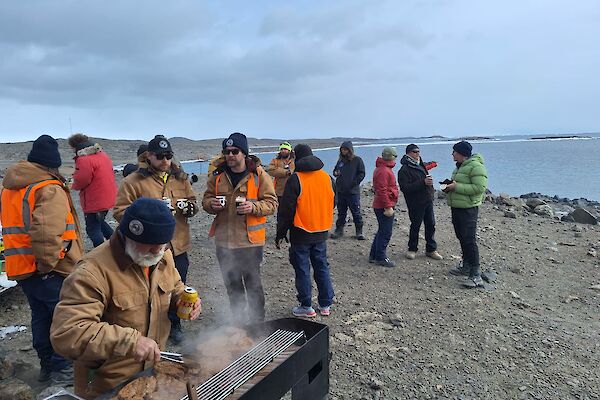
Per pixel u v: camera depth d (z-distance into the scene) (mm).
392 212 7258
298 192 5059
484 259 7859
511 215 11531
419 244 8781
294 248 5289
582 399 3863
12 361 4266
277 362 2465
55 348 2145
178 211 4402
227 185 4660
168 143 4270
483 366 4371
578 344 4840
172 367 2441
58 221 3510
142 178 4258
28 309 5680
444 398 3861
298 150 6246
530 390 3982
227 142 4520
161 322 2529
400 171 7543
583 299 6219
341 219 9258
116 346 2141
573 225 10781
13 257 3586
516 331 5102
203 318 5352
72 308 2143
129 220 2188
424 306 5781
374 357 4496
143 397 2156
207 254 8117
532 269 7418
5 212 3580
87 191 6559
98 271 2242
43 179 3578
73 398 2172
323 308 5473
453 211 6547
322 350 2896
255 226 4680
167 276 2570
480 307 5773
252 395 2180
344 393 3895
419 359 4473
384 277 6898
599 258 8086
